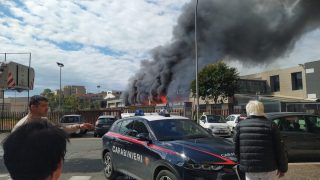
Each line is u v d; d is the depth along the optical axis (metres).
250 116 5.54
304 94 61.97
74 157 14.94
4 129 30.20
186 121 8.80
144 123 8.63
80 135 27.78
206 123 27.00
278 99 51.91
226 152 7.09
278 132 5.43
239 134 5.52
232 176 6.71
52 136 1.74
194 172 6.73
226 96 51.47
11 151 1.70
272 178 5.41
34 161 1.68
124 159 9.02
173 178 7.01
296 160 12.02
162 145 7.61
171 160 7.09
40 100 5.89
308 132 11.98
